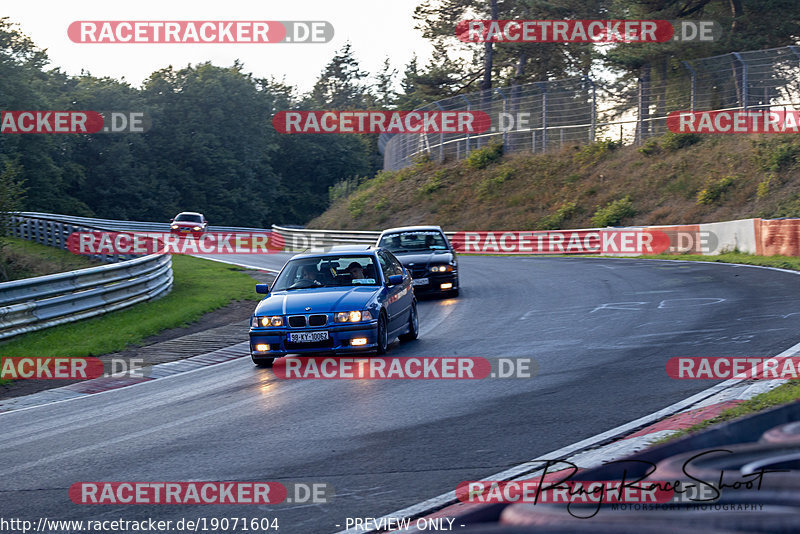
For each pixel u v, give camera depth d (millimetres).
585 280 72250
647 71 159875
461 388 30016
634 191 147375
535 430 22750
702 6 167500
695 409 23344
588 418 23797
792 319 40188
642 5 168125
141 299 63406
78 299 53750
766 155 131250
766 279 62188
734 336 36688
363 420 25609
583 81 170500
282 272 42938
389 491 17797
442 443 21969
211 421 26812
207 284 81375
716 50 155875
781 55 131500
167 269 74750
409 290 45031
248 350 45125
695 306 49219
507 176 174750
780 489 9969
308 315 37594
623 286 64750
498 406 26484
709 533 8320
